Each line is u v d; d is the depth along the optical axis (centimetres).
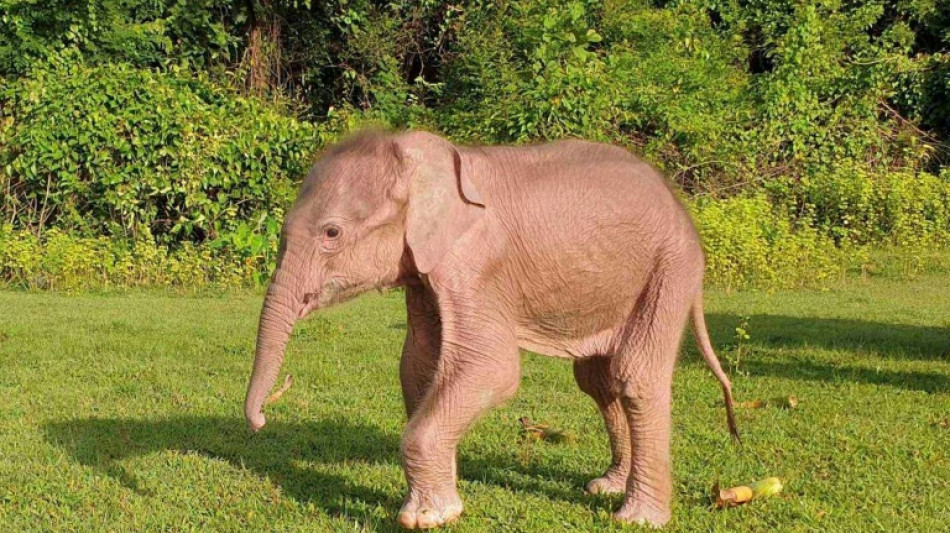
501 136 1695
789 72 2028
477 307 489
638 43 2125
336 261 483
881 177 1916
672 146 1869
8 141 1502
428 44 2308
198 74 1764
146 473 606
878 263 1698
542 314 512
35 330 1066
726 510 557
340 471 621
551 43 1725
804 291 1483
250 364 922
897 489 598
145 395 801
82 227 1525
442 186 486
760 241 1589
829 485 604
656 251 522
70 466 616
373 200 483
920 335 1112
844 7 2392
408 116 2025
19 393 796
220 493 578
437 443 487
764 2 2395
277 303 482
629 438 580
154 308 1259
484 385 489
